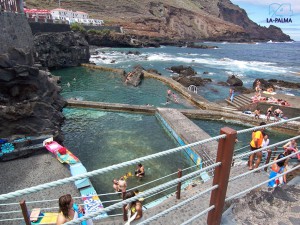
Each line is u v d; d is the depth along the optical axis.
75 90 35.25
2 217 10.19
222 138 3.23
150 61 64.12
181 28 165.12
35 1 117.19
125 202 2.71
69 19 91.00
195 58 74.31
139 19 139.25
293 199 4.71
